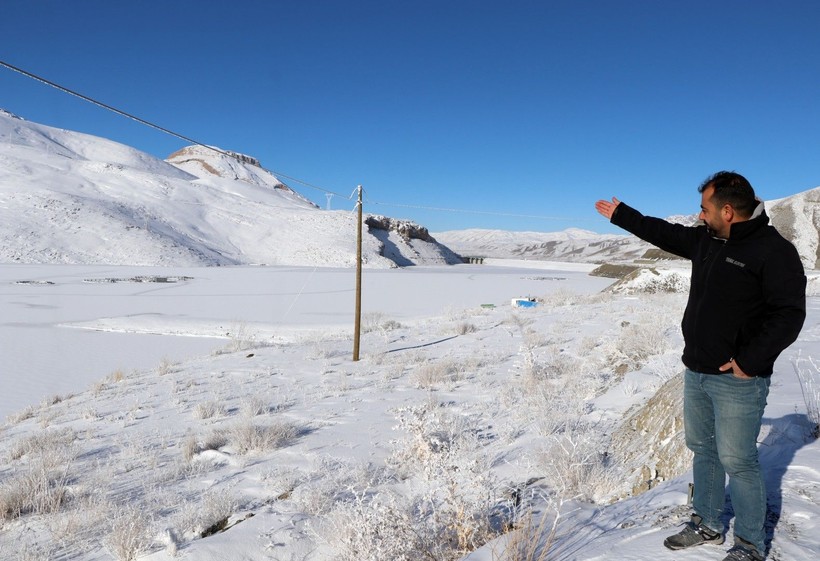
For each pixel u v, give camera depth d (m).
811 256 44.16
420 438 4.66
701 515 2.81
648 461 4.89
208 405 11.00
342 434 8.48
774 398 5.32
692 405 2.82
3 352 23.62
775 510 2.95
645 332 11.58
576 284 61.50
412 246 149.12
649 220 2.98
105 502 6.38
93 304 41.09
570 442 5.38
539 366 11.38
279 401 11.41
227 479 6.92
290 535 5.02
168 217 142.12
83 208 124.81
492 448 6.64
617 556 2.76
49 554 5.30
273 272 82.31
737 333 2.52
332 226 145.00
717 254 2.56
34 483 6.96
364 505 4.75
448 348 17.28
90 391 15.45
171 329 30.45
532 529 3.59
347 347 19.23
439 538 4.05
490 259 156.00
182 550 4.95
